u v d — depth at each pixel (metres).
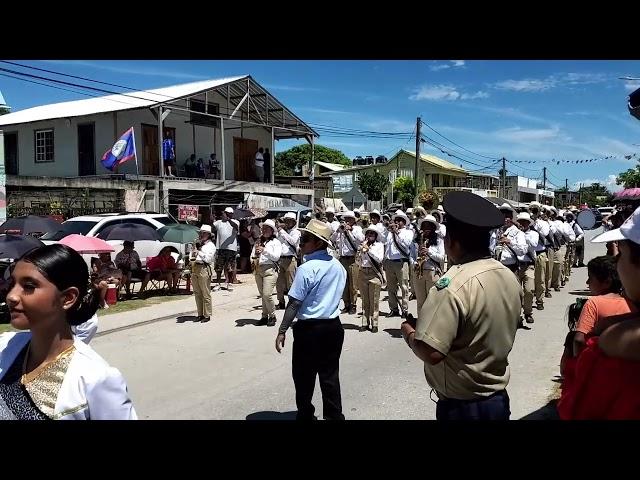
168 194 20.02
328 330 4.71
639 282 2.06
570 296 12.80
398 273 10.27
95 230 12.90
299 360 4.74
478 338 2.64
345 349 8.02
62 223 13.46
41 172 23.09
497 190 59.19
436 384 2.82
